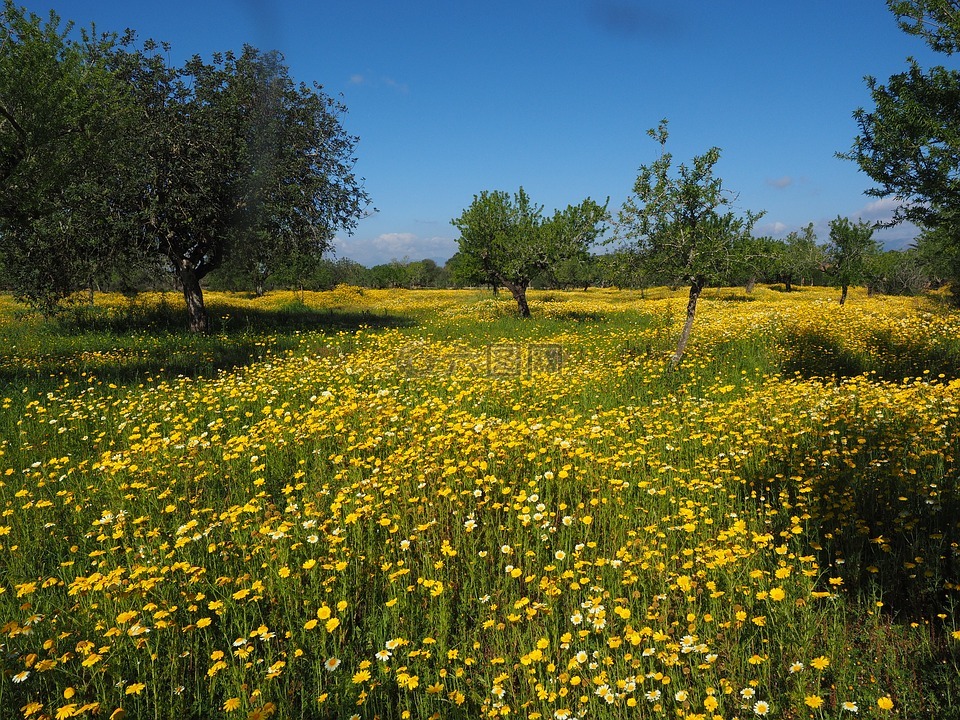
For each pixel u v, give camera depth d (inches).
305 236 792.3
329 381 420.2
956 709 110.9
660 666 128.1
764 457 239.6
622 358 504.1
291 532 189.2
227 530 196.5
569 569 159.6
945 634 134.3
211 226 718.5
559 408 339.9
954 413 263.3
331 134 808.3
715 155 456.1
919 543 162.9
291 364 489.7
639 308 1111.0
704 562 159.6
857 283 1283.2
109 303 949.2
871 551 167.5
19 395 378.0
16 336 674.2
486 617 150.3
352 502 203.2
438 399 342.0
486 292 2018.9
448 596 158.6
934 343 501.0
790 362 470.9
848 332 581.6
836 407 294.4
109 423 325.4
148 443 268.5
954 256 887.7
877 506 191.8
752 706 114.1
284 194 759.1
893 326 580.7
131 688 115.6
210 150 709.3
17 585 156.7
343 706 119.9
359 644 141.2
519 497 192.1
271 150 757.3
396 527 181.0
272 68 760.3
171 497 224.4
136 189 658.8
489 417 301.9
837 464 222.5
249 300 1406.3
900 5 396.2
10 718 115.6
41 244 642.2
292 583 160.9
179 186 689.0
